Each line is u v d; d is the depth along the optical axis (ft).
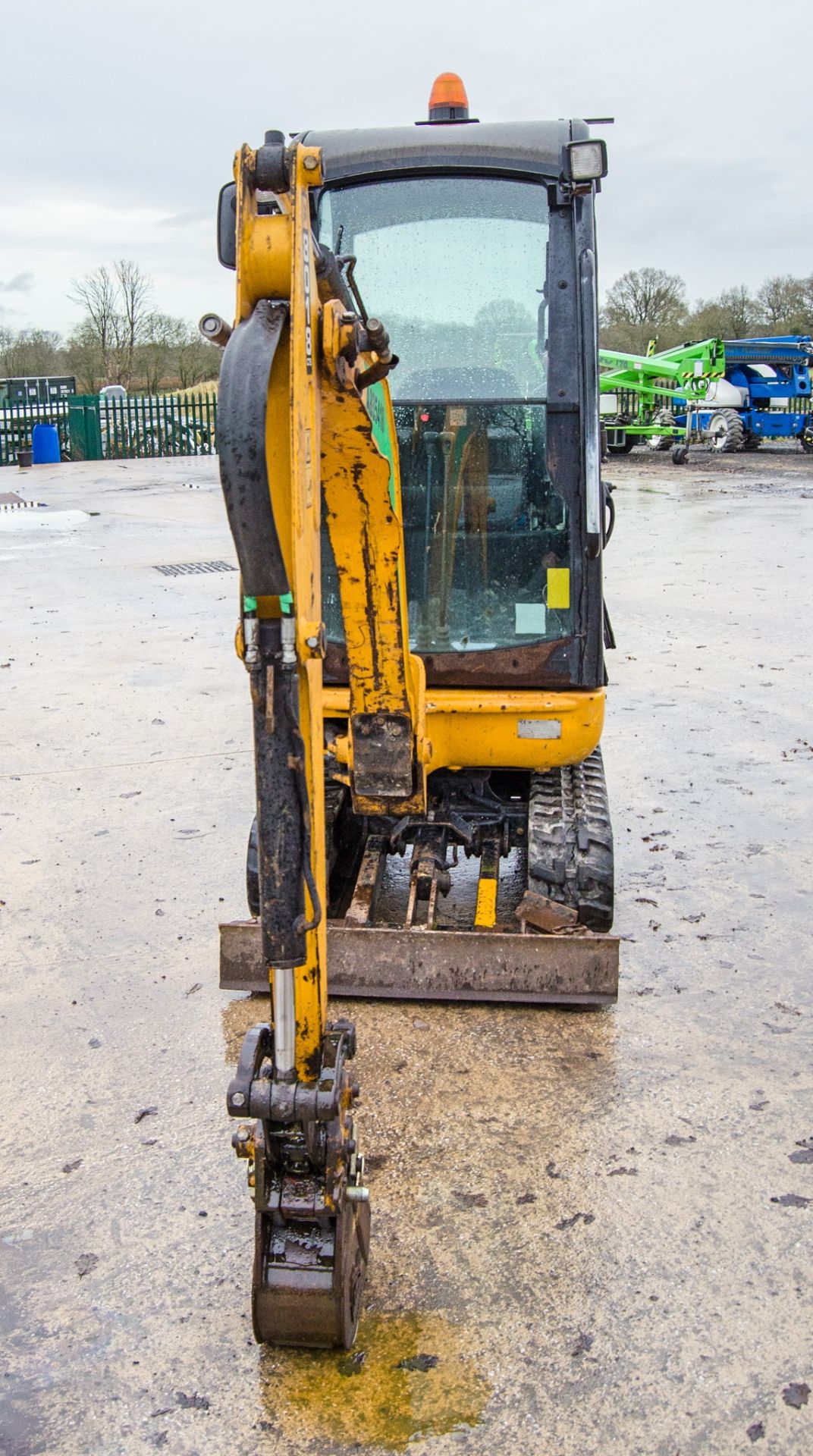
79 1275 9.73
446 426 13.69
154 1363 8.87
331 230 13.75
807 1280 9.51
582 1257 9.78
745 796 20.08
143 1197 10.61
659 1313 9.20
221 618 33.88
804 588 37.47
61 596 37.37
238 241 7.83
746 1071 12.41
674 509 57.67
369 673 11.60
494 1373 8.70
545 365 13.55
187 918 15.92
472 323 13.65
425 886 14.38
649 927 15.58
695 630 32.04
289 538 7.91
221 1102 11.96
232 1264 9.82
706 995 13.93
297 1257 8.56
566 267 13.24
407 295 13.71
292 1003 8.13
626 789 20.49
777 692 26.11
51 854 17.90
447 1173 10.84
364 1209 9.30
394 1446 8.12
